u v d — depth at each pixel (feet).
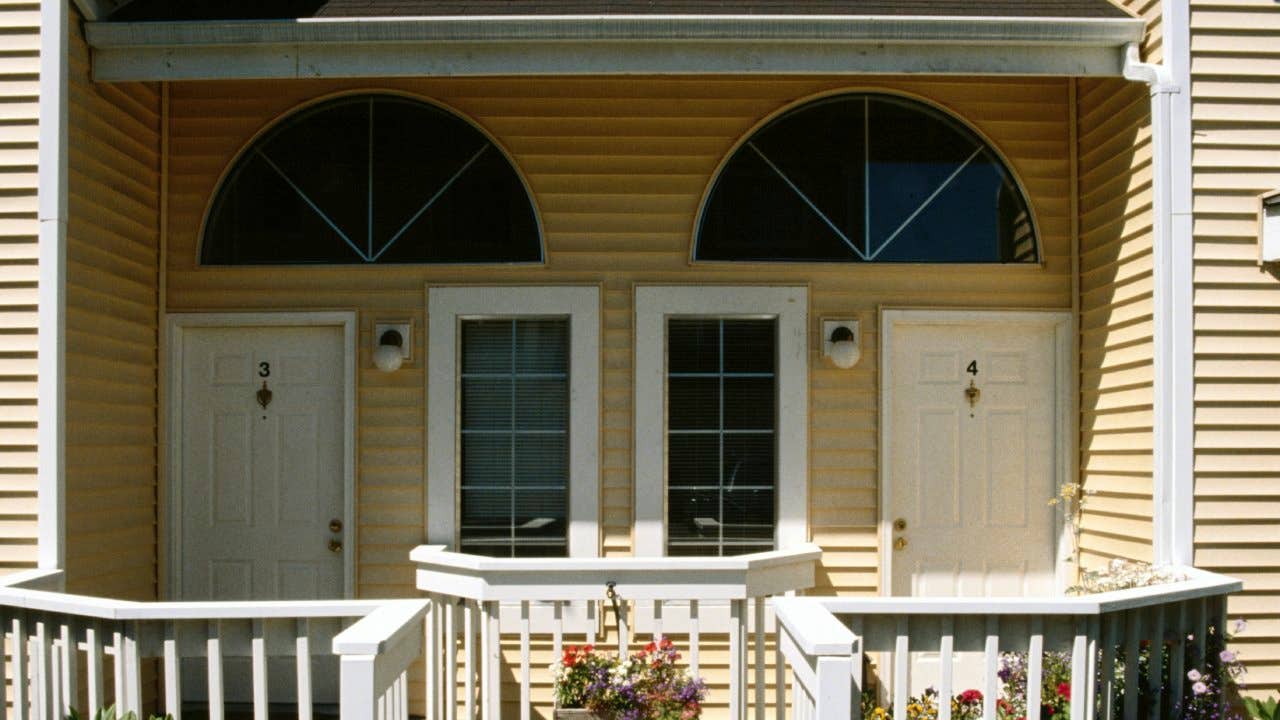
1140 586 12.94
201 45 13.93
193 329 16.61
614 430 16.31
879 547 16.20
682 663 15.94
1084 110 16.22
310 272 16.47
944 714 9.95
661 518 16.14
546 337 16.51
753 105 16.57
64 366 13.12
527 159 16.52
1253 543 13.21
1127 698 10.85
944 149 16.71
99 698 10.32
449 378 16.35
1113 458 15.06
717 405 16.38
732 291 16.33
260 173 16.74
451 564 13.35
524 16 13.75
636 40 13.94
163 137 16.47
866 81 16.58
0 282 13.03
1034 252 16.67
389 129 16.74
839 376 16.37
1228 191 13.52
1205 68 13.58
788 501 16.14
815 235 16.60
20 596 10.74
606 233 16.46
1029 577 16.55
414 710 16.02
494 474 16.40
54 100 13.10
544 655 15.96
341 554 16.46
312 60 14.11
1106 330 15.34
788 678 15.81
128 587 15.20
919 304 16.47
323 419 16.60
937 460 16.61
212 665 10.01
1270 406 13.38
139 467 15.62
